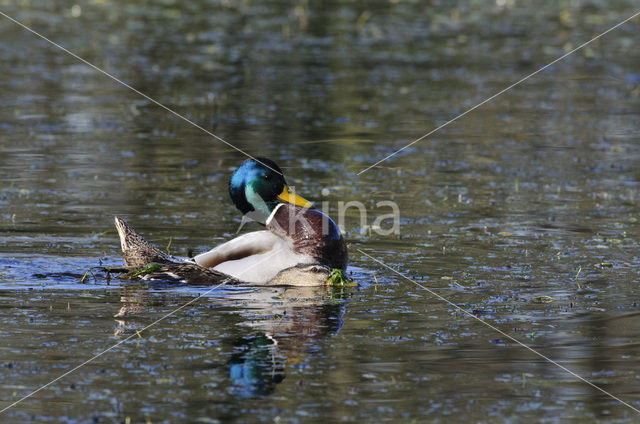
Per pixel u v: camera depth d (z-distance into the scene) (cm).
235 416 732
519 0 4000
